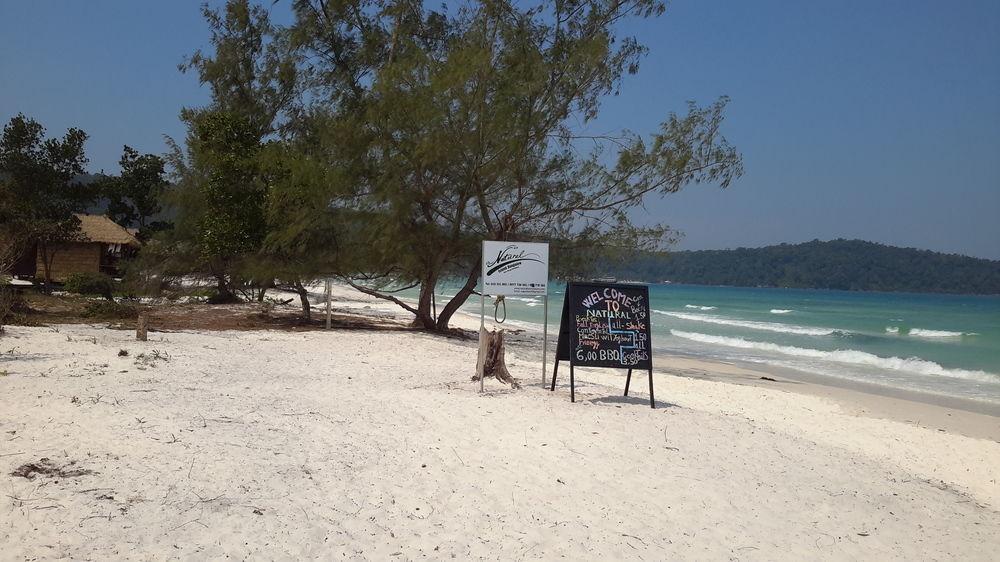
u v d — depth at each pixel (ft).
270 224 63.00
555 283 64.69
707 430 26.78
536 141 59.26
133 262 78.02
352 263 60.03
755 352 81.61
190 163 77.92
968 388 58.85
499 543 15.23
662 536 16.39
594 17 60.90
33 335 42.19
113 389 26.81
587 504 17.97
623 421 26.86
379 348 49.57
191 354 39.40
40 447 18.51
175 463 18.12
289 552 13.84
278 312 75.66
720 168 56.54
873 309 224.94
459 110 56.65
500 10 58.90
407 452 20.98
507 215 61.57
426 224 60.13
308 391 29.86
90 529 13.88
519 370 43.27
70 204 102.53
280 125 78.48
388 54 67.92
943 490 23.45
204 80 79.25
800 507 19.34
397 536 15.11
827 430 35.06
